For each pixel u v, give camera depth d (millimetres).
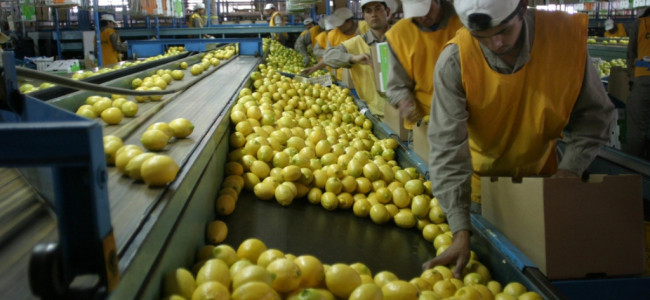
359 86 5324
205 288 1229
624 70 5402
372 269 1937
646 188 2973
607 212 1763
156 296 1262
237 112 3195
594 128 2020
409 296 1398
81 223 837
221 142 2676
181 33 10844
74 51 11039
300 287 1441
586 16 1940
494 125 2129
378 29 4535
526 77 1971
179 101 3492
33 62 7133
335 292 1455
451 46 2012
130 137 2373
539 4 14039
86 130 778
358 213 2490
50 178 1345
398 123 3703
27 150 771
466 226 1849
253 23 15984
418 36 2932
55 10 9898
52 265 810
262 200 2617
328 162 3002
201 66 5691
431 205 2387
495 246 1917
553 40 1926
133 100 3396
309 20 10203
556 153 2453
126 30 10648
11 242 1268
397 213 2453
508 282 1794
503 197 1999
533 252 1802
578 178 1733
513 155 2264
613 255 1785
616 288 1783
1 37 2381
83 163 791
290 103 4691
